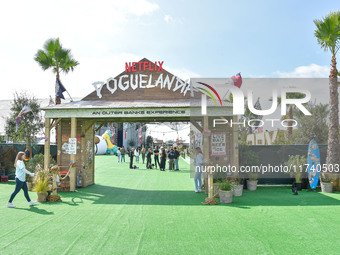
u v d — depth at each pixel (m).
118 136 63.44
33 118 18.97
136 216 7.28
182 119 13.31
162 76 12.43
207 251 4.89
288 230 6.11
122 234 5.79
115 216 7.27
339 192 11.23
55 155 15.03
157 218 7.08
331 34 12.33
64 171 12.27
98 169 20.91
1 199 9.44
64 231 5.98
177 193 10.85
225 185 9.20
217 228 6.23
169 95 12.34
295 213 7.62
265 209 8.10
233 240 5.46
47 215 7.33
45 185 9.20
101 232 5.92
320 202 9.16
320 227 6.33
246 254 4.77
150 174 17.69
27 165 11.85
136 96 12.44
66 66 16.67
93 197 9.98
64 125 13.01
